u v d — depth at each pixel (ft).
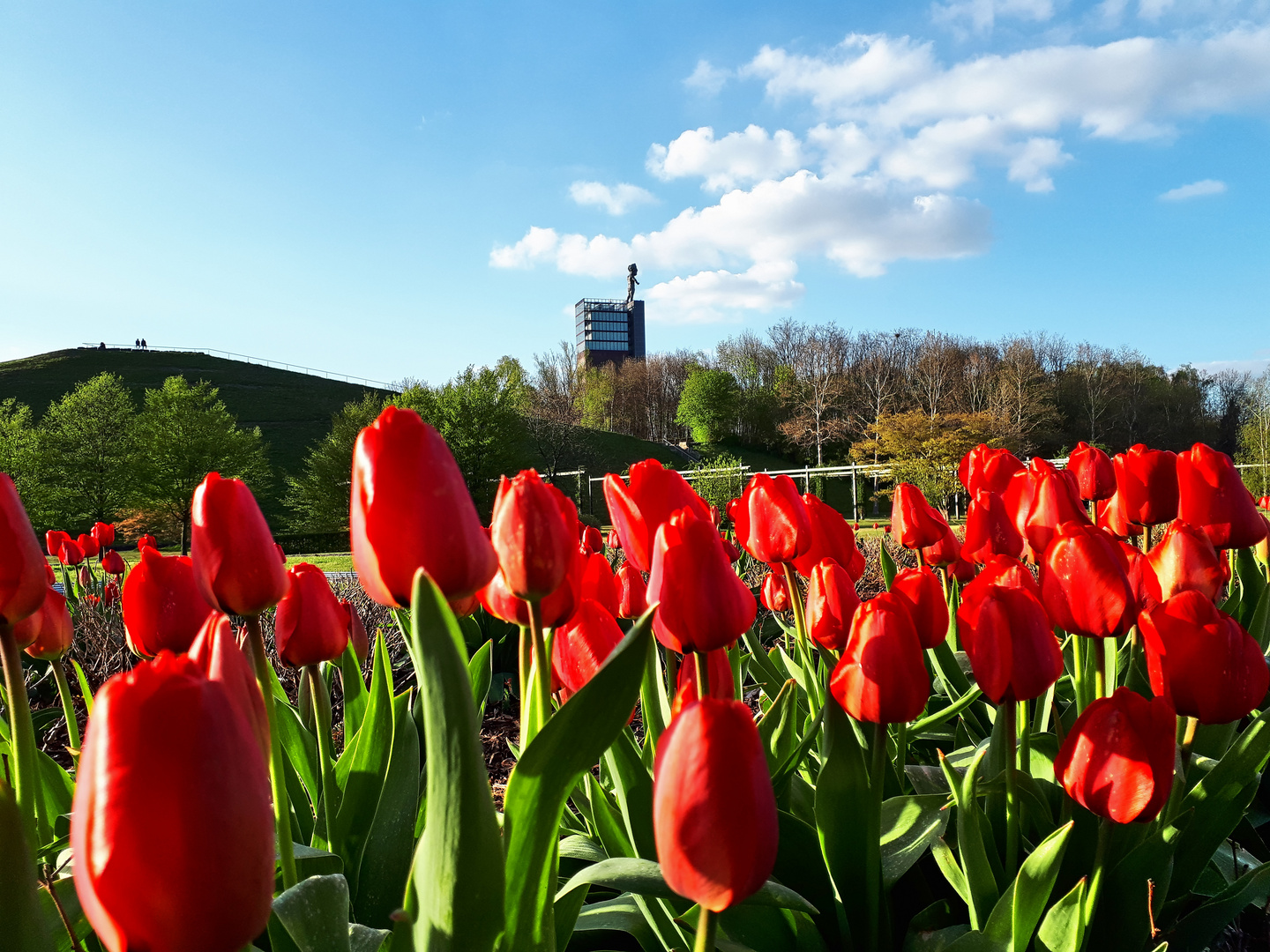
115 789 1.77
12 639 3.56
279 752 3.91
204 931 1.82
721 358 307.58
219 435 147.02
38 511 129.39
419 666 2.46
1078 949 4.13
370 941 3.66
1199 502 6.91
